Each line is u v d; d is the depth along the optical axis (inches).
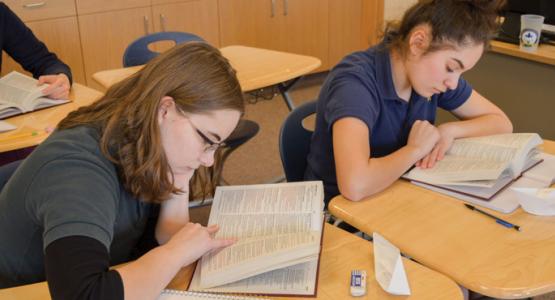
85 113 41.3
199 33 161.5
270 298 37.0
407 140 61.4
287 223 42.9
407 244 42.9
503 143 55.0
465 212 47.2
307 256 38.3
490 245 42.4
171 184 40.5
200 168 48.2
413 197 50.1
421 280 38.2
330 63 192.1
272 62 97.6
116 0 145.2
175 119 37.9
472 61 52.7
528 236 43.5
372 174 50.5
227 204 46.4
